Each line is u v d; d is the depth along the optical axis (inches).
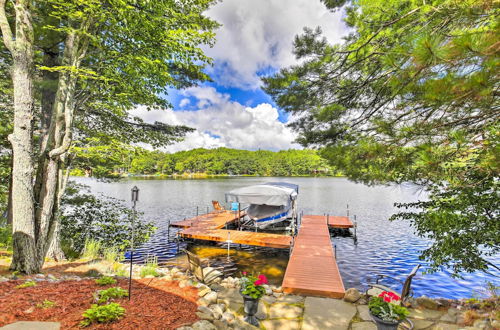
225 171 4867.1
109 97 352.8
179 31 287.3
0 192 498.9
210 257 470.6
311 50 262.8
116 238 437.4
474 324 177.6
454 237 209.3
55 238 323.0
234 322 181.5
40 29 331.6
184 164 4798.2
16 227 231.0
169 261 449.4
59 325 134.0
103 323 140.3
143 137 500.1
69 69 251.6
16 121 233.5
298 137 300.2
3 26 226.1
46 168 259.0
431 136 154.0
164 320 151.6
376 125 180.9
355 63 238.2
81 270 271.9
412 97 146.9
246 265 428.1
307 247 453.7
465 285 359.6
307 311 209.3
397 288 351.9
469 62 106.4
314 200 1300.4
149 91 378.3
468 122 155.9
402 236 640.4
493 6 109.9
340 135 271.0
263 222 676.1
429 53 105.0
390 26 203.8
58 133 270.2
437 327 179.8
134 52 316.5
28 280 205.8
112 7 261.6
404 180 193.8
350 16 235.1
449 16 141.3
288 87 289.0
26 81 236.7
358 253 510.0
